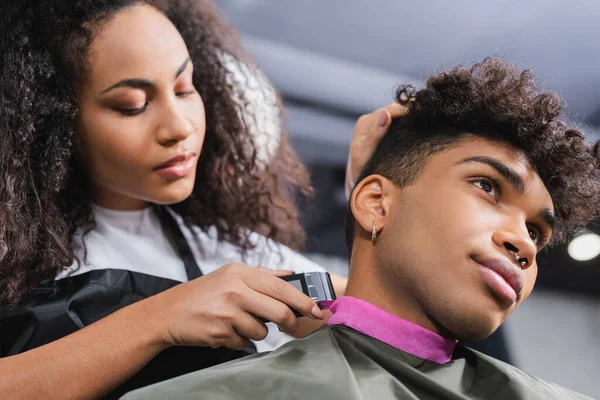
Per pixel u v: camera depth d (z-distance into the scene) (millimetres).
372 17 2416
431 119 1136
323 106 2520
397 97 1252
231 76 1536
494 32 2479
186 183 1242
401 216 1054
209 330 1060
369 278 1080
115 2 1231
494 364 1072
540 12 2383
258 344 1344
